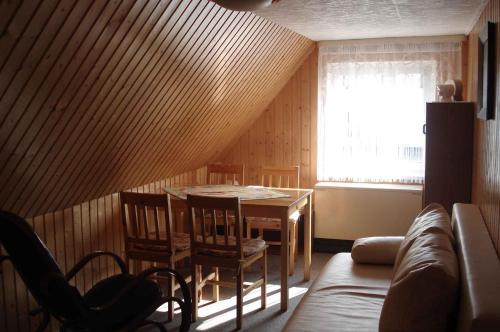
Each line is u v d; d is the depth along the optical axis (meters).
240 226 3.36
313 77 5.48
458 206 3.38
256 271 4.72
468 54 4.95
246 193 4.21
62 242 3.41
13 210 2.94
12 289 3.03
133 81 2.97
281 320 3.58
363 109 5.33
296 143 5.64
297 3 3.46
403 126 5.25
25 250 2.31
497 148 2.70
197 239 3.86
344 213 5.30
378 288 2.88
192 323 3.54
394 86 5.22
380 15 3.95
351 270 3.23
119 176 3.79
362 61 5.28
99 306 2.71
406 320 2.04
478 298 1.68
